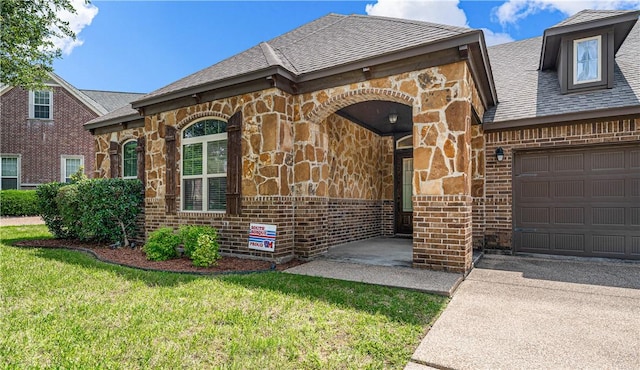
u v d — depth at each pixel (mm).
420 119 6008
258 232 6820
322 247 7469
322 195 7531
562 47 8047
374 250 8133
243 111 7215
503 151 7957
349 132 9555
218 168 7664
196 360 2816
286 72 6809
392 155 11172
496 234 7992
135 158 11031
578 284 5234
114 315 3732
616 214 7098
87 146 20438
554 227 7648
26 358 2793
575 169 7465
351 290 4754
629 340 3236
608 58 7551
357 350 3000
